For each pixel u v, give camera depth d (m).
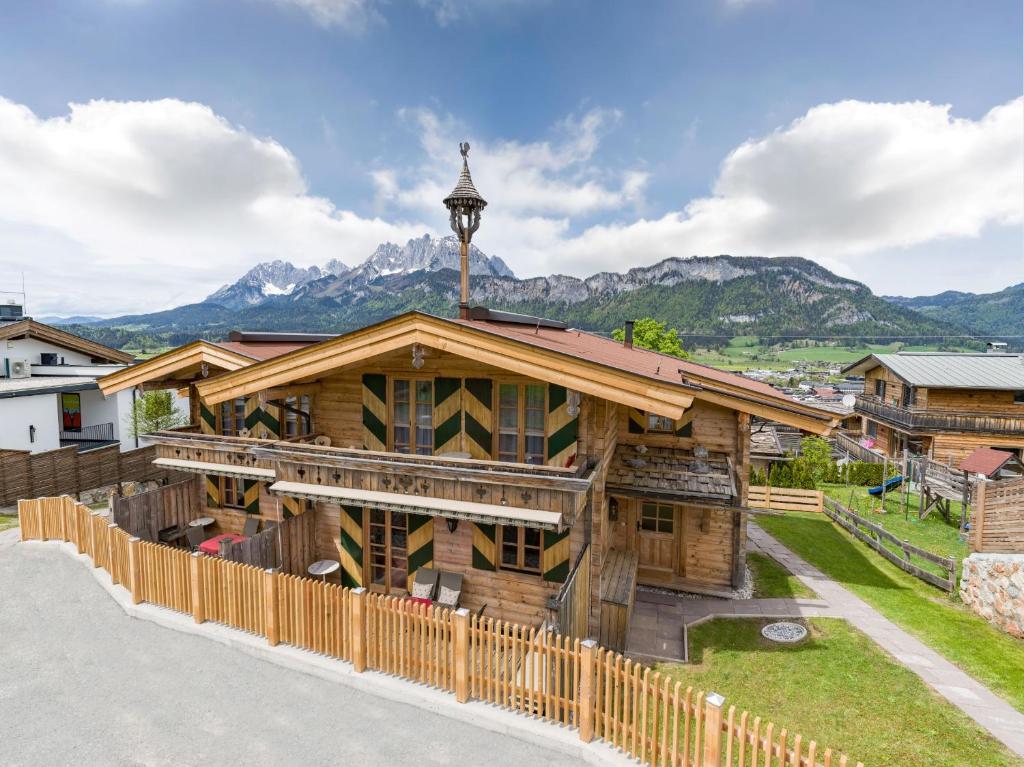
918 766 6.36
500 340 8.33
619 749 6.07
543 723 6.49
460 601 10.35
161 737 6.32
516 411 9.94
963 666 8.80
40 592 10.30
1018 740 6.86
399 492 9.04
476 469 8.56
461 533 10.28
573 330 19.55
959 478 18.33
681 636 10.16
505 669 6.76
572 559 9.59
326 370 9.56
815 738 6.94
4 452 17.27
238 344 13.22
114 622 9.16
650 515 13.08
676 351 42.19
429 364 10.30
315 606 7.94
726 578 12.48
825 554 15.02
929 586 12.65
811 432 11.05
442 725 6.63
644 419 13.07
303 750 6.14
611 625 9.45
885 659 9.01
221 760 5.97
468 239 10.84
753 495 20.39
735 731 5.22
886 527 18.08
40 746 6.15
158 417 25.47
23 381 23.12
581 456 9.46
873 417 31.08
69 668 7.77
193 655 8.15
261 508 13.00
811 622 10.56
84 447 23.86
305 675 7.67
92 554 11.41
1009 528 12.44
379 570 11.18
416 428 10.73
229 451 11.53
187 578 9.08
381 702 7.08
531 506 8.19
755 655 9.29
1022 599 9.76
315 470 9.66
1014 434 24.64
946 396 27.11
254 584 8.41
